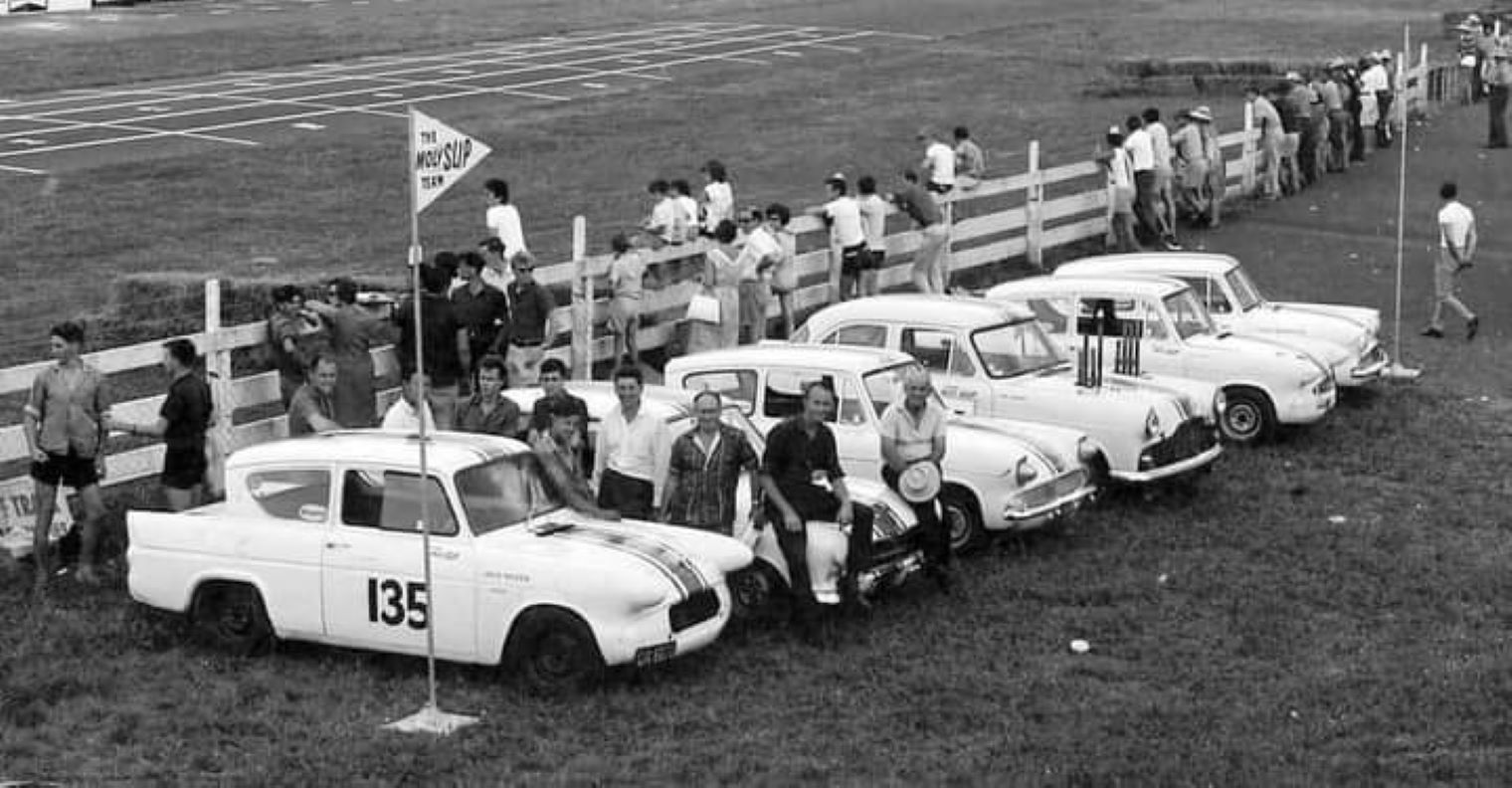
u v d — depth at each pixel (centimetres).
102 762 1164
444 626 1301
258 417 2014
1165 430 1788
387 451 1349
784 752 1177
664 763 1152
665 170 3706
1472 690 1293
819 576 1412
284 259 2794
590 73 5291
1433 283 2869
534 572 1277
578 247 2117
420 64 5522
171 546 1379
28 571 1546
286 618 1347
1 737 1201
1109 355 2031
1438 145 4009
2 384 1534
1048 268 2919
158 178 3556
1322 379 2042
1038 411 1797
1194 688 1315
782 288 2320
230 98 4712
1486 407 2206
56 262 2798
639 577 1267
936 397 1639
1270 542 1678
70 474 1498
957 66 5431
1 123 4228
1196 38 5875
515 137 4125
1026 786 1113
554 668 1284
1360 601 1521
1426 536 1709
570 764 1153
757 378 1662
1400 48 5469
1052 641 1416
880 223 2511
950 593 1519
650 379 2142
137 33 6241
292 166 3722
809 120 4425
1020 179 2878
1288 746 1184
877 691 1297
